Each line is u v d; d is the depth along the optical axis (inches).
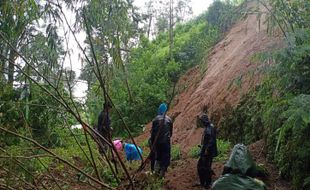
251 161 275.4
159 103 780.6
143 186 255.6
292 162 277.3
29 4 211.5
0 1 209.5
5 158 187.2
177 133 604.1
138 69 869.2
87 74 214.8
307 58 249.1
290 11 267.7
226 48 745.0
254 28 660.7
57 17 214.1
